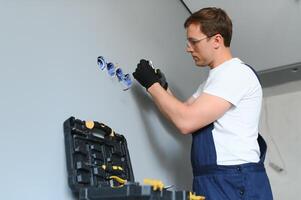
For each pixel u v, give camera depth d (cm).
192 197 107
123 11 164
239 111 141
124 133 146
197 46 149
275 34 219
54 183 111
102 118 137
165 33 195
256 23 216
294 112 271
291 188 262
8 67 105
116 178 123
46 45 120
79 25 136
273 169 271
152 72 148
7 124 102
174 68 196
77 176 113
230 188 136
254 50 231
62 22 128
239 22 219
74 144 117
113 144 135
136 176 147
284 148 270
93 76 137
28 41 113
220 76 141
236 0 210
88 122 125
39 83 114
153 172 158
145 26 179
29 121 108
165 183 165
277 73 249
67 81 125
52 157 112
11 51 107
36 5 119
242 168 137
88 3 143
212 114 136
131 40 165
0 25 106
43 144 110
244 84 141
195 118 135
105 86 142
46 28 121
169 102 140
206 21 146
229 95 137
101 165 124
